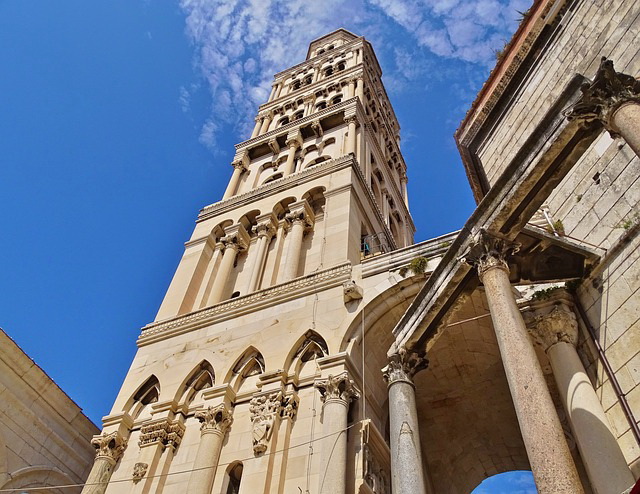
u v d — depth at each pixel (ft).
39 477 77.10
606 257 51.13
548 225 61.16
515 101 80.33
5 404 73.82
